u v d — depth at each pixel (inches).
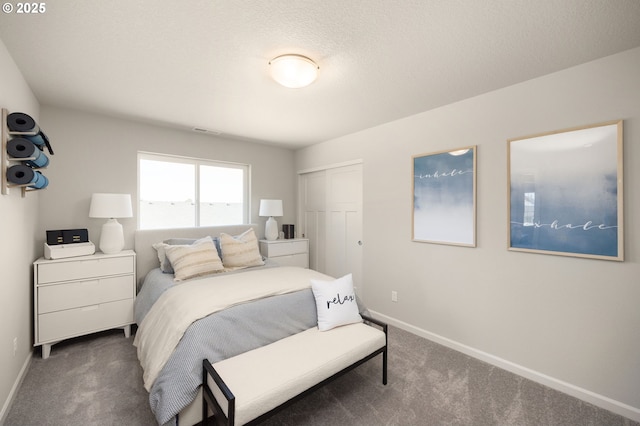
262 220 170.7
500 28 60.8
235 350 68.4
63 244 100.4
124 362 91.5
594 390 74.2
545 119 81.8
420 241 112.5
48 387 78.0
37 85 88.6
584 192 74.9
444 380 83.4
